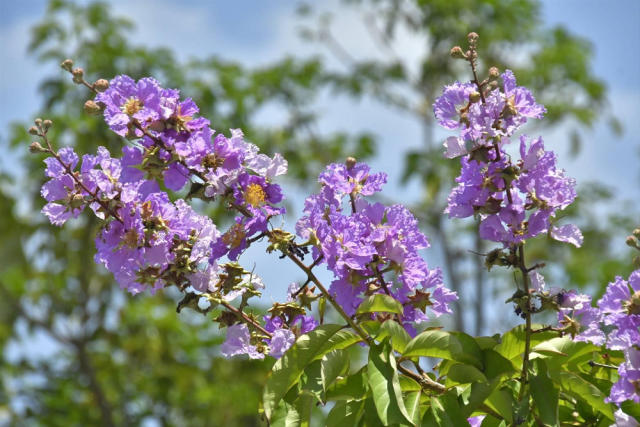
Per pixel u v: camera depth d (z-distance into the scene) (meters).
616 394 1.75
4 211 7.80
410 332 1.94
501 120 1.79
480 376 1.77
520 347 1.82
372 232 1.90
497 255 1.81
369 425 1.75
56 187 1.88
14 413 7.91
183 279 1.88
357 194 1.94
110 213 1.87
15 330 7.86
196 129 1.89
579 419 1.85
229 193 1.89
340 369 1.78
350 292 1.90
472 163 1.82
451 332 1.79
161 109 1.87
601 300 1.80
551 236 1.82
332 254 1.87
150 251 1.86
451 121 1.82
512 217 1.81
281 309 1.90
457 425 1.76
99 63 7.81
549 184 1.80
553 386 1.78
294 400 1.77
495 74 1.81
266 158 1.91
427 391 1.81
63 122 7.62
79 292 7.95
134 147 1.89
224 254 1.89
